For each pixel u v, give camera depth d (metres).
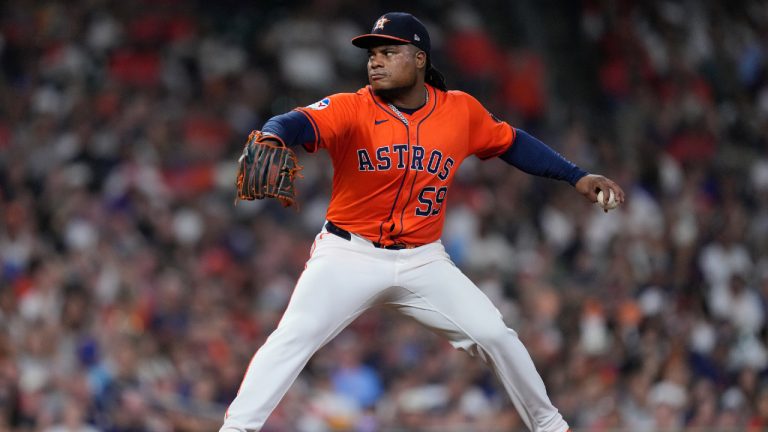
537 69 59.59
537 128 57.50
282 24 54.94
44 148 43.91
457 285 15.20
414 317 15.48
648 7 65.00
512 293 42.59
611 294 41.94
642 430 34.81
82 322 33.59
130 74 48.84
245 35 54.75
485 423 33.25
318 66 53.28
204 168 45.34
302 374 35.53
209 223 42.66
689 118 59.16
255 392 14.14
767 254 49.78
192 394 32.00
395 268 15.02
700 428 35.84
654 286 42.41
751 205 54.22
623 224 48.09
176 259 40.12
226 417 14.12
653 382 36.59
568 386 36.31
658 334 39.06
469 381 34.66
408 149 14.67
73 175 42.34
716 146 58.97
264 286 40.53
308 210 45.72
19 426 29.02
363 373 35.69
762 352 41.06
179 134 47.19
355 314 15.02
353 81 54.56
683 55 64.06
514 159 15.99
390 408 34.56
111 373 30.88
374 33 14.48
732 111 62.75
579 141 53.75
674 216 49.22
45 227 40.34
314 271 14.80
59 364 31.16
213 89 50.00
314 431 32.16
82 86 47.84
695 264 45.72
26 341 31.86
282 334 14.45
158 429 30.19
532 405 15.41
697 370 38.41
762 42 68.75
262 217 44.34
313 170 47.31
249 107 50.69
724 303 43.75
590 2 64.25
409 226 15.03
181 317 35.97
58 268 36.22
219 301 37.78
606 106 60.66
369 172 14.66
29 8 50.97
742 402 37.62
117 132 44.81
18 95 47.50
